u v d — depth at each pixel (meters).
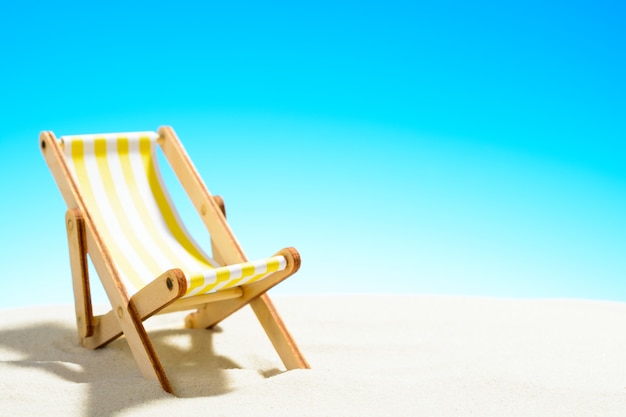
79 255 0.51
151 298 0.47
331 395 0.46
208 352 0.54
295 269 0.49
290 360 0.50
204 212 0.54
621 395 0.46
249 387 0.47
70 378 0.49
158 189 0.55
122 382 0.47
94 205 0.52
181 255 0.53
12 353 0.52
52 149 0.52
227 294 0.51
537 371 0.50
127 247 0.52
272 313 0.51
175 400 0.46
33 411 0.44
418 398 0.46
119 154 0.54
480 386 0.47
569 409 0.45
